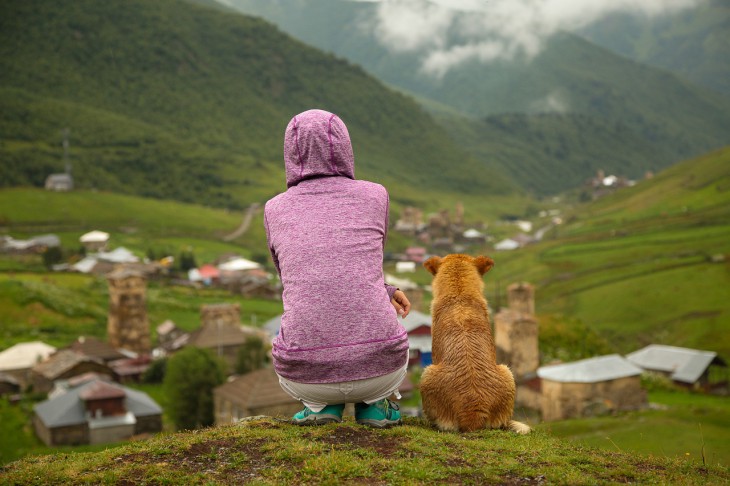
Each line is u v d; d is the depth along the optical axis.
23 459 5.26
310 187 5.27
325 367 4.81
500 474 4.68
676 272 125.88
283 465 4.73
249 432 5.43
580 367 52.12
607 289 124.50
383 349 4.84
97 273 133.25
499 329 61.28
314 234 5.01
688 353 71.94
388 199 5.41
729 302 108.19
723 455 25.03
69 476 4.65
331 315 4.84
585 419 41.09
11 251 152.38
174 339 89.62
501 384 6.03
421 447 5.07
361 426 5.46
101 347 79.94
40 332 87.31
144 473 4.67
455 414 5.92
